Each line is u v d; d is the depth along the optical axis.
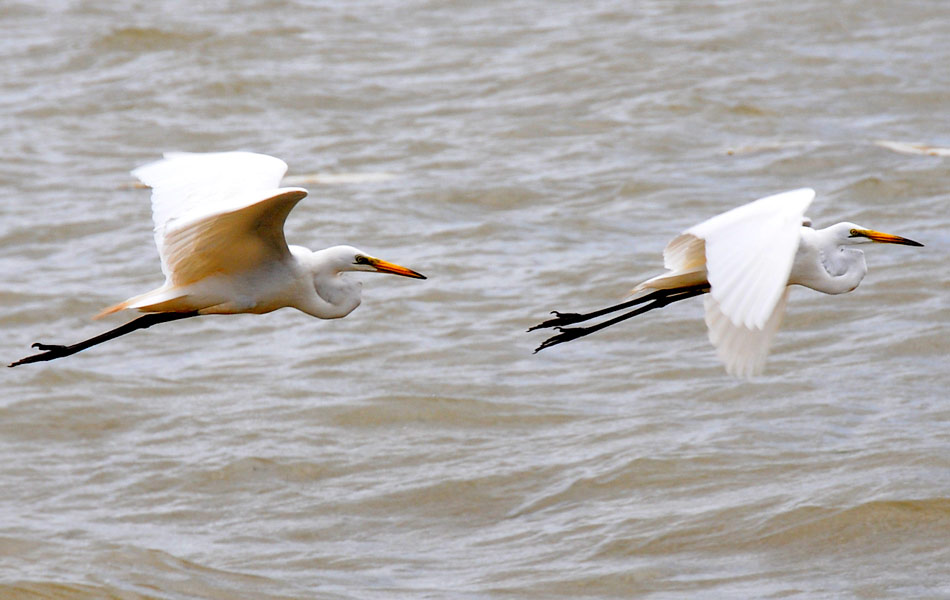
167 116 24.66
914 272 16.62
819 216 19.11
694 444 12.55
